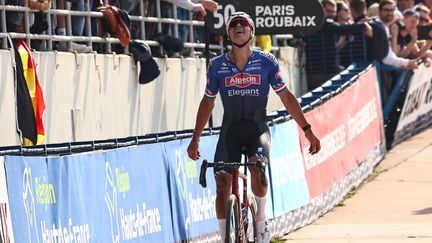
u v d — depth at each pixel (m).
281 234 21.80
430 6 40.00
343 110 28.09
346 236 21.45
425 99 38.41
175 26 26.97
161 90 25.33
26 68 20.09
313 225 23.67
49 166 14.56
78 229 15.12
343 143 27.72
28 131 19.92
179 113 26.34
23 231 13.71
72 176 15.08
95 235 15.59
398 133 35.22
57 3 22.17
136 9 25.17
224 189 15.83
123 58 23.61
